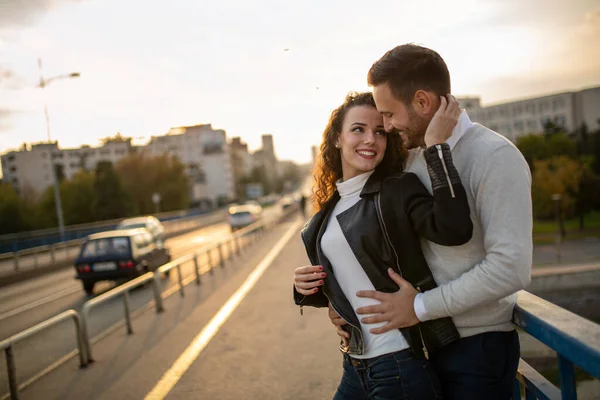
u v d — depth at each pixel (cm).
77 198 4984
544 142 5184
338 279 184
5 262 1933
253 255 1566
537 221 5209
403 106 157
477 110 8800
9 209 4381
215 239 2917
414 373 161
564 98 7688
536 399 171
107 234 1232
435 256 158
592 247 3900
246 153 16838
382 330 159
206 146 11556
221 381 429
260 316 673
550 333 131
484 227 143
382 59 161
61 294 1252
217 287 978
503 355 155
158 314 758
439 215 142
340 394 193
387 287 164
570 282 1428
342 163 196
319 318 636
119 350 565
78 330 513
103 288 1253
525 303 155
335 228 182
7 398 414
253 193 10312
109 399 407
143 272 1205
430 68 151
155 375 462
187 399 394
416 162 170
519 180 138
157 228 1988
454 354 158
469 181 148
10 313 1031
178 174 6831
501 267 135
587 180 4700
